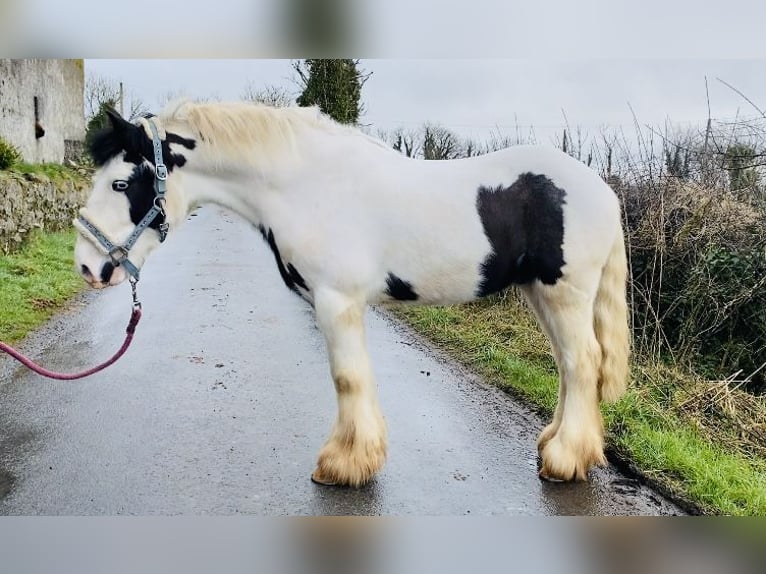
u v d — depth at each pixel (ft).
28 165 40.57
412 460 11.78
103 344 19.35
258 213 10.89
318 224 10.25
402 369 17.52
